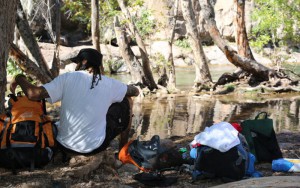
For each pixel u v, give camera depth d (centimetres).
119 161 504
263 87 1652
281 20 2153
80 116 462
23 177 458
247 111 1221
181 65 2733
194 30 1691
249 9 2847
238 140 459
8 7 507
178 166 500
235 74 1741
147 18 2208
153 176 461
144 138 870
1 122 473
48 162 487
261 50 2550
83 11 2273
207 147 461
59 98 468
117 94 480
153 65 2202
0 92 520
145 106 1343
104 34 2684
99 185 445
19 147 461
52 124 486
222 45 1672
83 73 468
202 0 1689
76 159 499
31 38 1080
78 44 2903
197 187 448
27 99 476
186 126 1013
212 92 1636
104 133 471
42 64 1096
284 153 577
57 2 1431
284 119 1072
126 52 1670
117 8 2153
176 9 1728
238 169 451
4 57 518
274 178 360
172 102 1426
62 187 434
